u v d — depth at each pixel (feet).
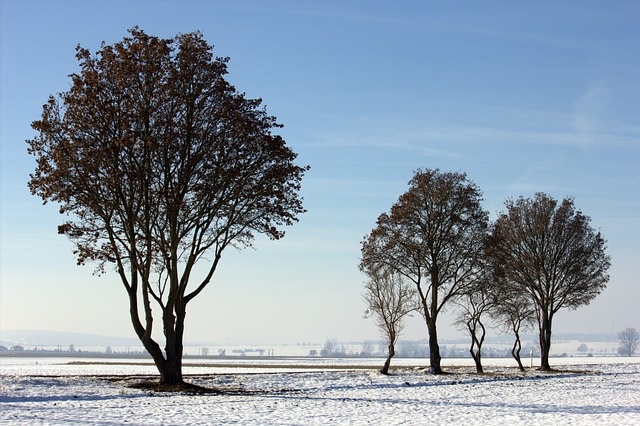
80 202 133.80
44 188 131.44
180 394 129.80
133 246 135.74
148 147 131.34
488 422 96.17
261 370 254.27
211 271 147.13
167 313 143.02
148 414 96.78
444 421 96.58
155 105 135.64
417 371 219.41
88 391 131.13
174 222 138.21
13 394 121.80
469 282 206.39
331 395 136.36
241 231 147.23
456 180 207.41
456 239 202.69
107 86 134.41
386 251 205.16
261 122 144.56
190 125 138.51
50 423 84.84
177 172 139.44
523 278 238.89
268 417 96.58
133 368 262.67
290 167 145.38
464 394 142.20
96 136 133.59
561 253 238.89
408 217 204.03
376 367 301.02
